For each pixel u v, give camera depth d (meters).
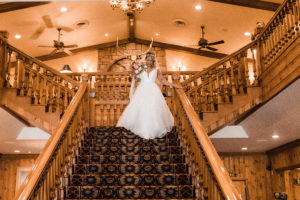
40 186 3.17
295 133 7.85
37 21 10.28
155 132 4.09
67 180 4.34
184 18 11.08
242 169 10.90
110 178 4.47
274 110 6.24
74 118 5.11
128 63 13.70
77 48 13.37
